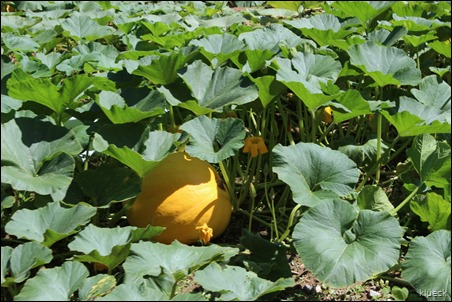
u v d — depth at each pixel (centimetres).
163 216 339
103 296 307
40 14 550
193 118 371
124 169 344
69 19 496
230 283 301
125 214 357
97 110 361
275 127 400
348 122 431
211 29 445
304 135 393
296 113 432
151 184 344
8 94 344
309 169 338
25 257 305
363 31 480
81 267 303
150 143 346
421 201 336
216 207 345
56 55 428
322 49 415
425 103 386
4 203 329
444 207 329
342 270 308
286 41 424
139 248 312
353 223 323
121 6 580
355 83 412
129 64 378
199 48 387
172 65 366
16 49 434
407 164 381
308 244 313
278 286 299
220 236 358
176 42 438
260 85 364
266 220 369
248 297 298
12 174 320
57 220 321
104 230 320
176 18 521
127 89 367
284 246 337
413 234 360
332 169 338
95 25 498
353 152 384
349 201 354
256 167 394
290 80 355
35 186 319
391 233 318
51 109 354
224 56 391
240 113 417
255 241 332
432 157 347
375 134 407
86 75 371
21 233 311
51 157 329
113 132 345
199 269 314
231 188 364
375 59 399
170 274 304
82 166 377
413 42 432
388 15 497
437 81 395
